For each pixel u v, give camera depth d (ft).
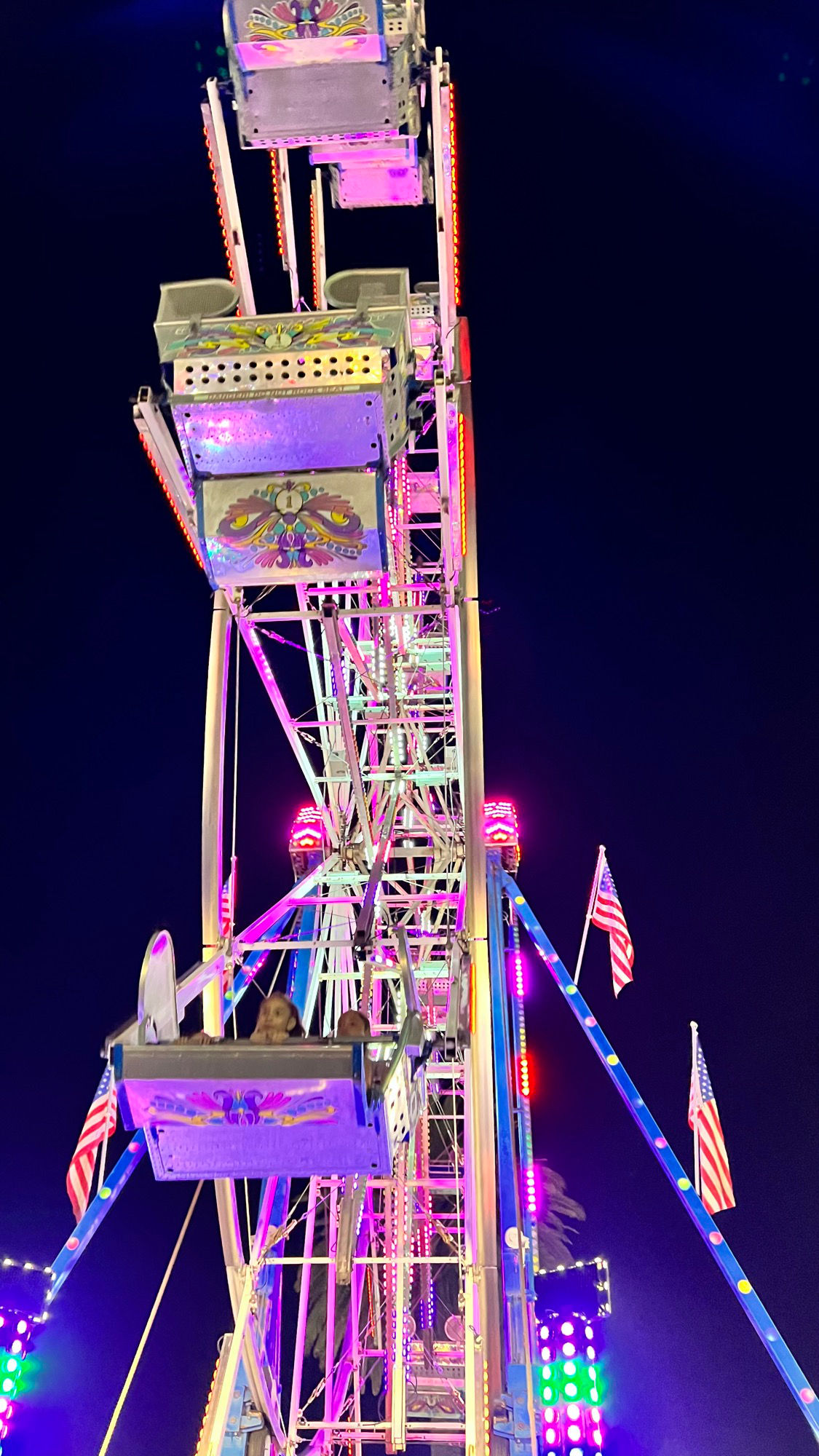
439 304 32.63
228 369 28.40
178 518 32.37
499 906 55.01
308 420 28.22
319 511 28.66
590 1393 38.47
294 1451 41.09
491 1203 31.76
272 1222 41.45
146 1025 24.71
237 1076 22.98
